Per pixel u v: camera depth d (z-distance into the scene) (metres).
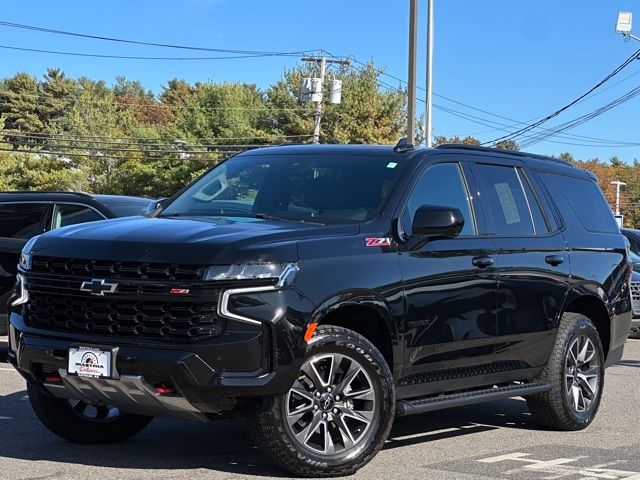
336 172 6.82
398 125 74.06
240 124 81.69
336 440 5.98
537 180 7.96
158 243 5.64
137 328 5.57
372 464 6.39
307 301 5.68
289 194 6.72
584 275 8.02
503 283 7.10
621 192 112.69
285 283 5.61
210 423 7.74
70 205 10.96
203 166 79.31
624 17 32.00
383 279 6.12
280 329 5.55
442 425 8.11
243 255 5.55
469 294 6.78
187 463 6.22
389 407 6.05
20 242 10.49
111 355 5.55
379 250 6.20
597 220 8.54
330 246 5.94
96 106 100.25
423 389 6.58
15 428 7.30
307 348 5.68
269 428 5.65
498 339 7.06
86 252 5.74
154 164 80.06
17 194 10.73
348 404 5.96
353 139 73.12
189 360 5.42
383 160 6.88
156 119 141.00
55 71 124.38
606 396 9.86
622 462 6.71
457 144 7.38
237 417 5.72
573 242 8.00
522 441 7.46
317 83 55.22
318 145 7.36
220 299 5.47
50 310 5.87
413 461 6.55
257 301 5.53
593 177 8.84
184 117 87.06
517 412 8.85
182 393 5.48
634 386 10.59
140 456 6.42
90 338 5.65
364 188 6.62
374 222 6.32
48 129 110.50
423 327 6.41
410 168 6.76
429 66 28.97
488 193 7.34
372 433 5.99
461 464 6.50
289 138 75.06
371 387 5.98
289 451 5.72
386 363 6.07
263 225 6.13
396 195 6.54
